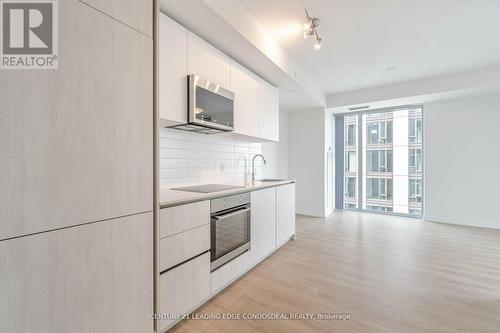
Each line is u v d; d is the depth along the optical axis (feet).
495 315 5.73
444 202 14.82
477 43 9.64
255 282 7.42
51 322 3.27
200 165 9.00
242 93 9.07
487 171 13.62
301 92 12.87
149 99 4.52
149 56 4.52
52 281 3.27
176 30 6.30
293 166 17.65
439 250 10.05
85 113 3.59
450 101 14.53
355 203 18.44
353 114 18.21
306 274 7.95
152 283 4.64
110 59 3.89
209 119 7.11
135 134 4.29
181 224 5.40
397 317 5.69
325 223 14.70
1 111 2.85
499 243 10.93
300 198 17.37
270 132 11.16
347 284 7.26
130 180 4.22
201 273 5.98
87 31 3.60
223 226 6.81
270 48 8.93
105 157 3.84
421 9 7.48
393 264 8.69
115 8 3.96
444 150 14.75
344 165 18.49
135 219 4.32
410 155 16.49
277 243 9.92
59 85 3.32
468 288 6.98
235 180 10.91
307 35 8.12
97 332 3.77
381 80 13.87
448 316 5.71
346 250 10.13
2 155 2.85
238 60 8.96
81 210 3.56
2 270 2.86
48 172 3.22
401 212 16.89
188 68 6.66
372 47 9.95
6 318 2.91
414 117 16.30
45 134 3.19
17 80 2.99
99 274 3.79
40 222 3.15
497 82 11.75
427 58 11.02
